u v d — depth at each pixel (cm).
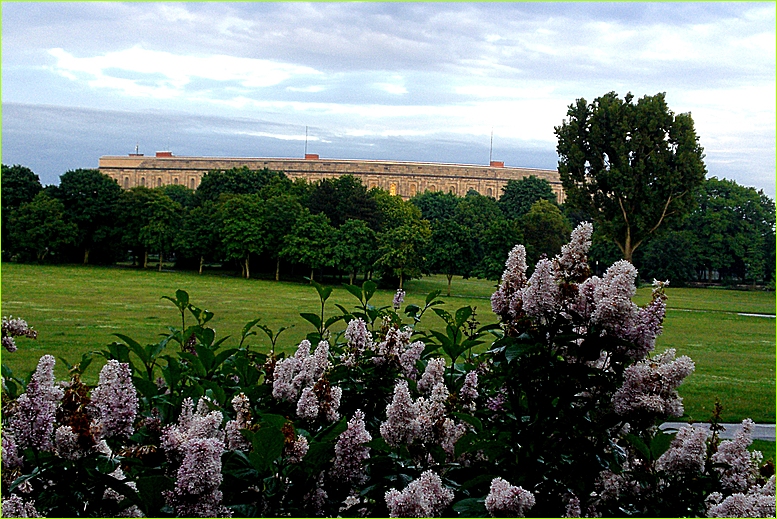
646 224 6550
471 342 459
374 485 325
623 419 347
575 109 6738
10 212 9088
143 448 333
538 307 349
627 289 338
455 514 327
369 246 8119
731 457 340
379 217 9281
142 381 394
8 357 2081
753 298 8419
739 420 1498
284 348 2261
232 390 441
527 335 349
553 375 344
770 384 2216
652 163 6322
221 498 304
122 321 3766
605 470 343
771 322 5247
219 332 3147
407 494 288
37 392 317
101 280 7181
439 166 16525
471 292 7656
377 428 427
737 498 307
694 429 352
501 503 282
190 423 367
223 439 359
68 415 321
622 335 342
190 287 6800
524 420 379
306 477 328
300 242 8156
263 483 315
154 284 6912
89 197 9281
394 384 454
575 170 6738
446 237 7925
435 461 360
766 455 1036
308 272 9519
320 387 378
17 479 304
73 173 9338
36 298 5106
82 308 4481
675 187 6359
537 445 348
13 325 403
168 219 9206
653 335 339
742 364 2816
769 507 304
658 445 330
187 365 478
